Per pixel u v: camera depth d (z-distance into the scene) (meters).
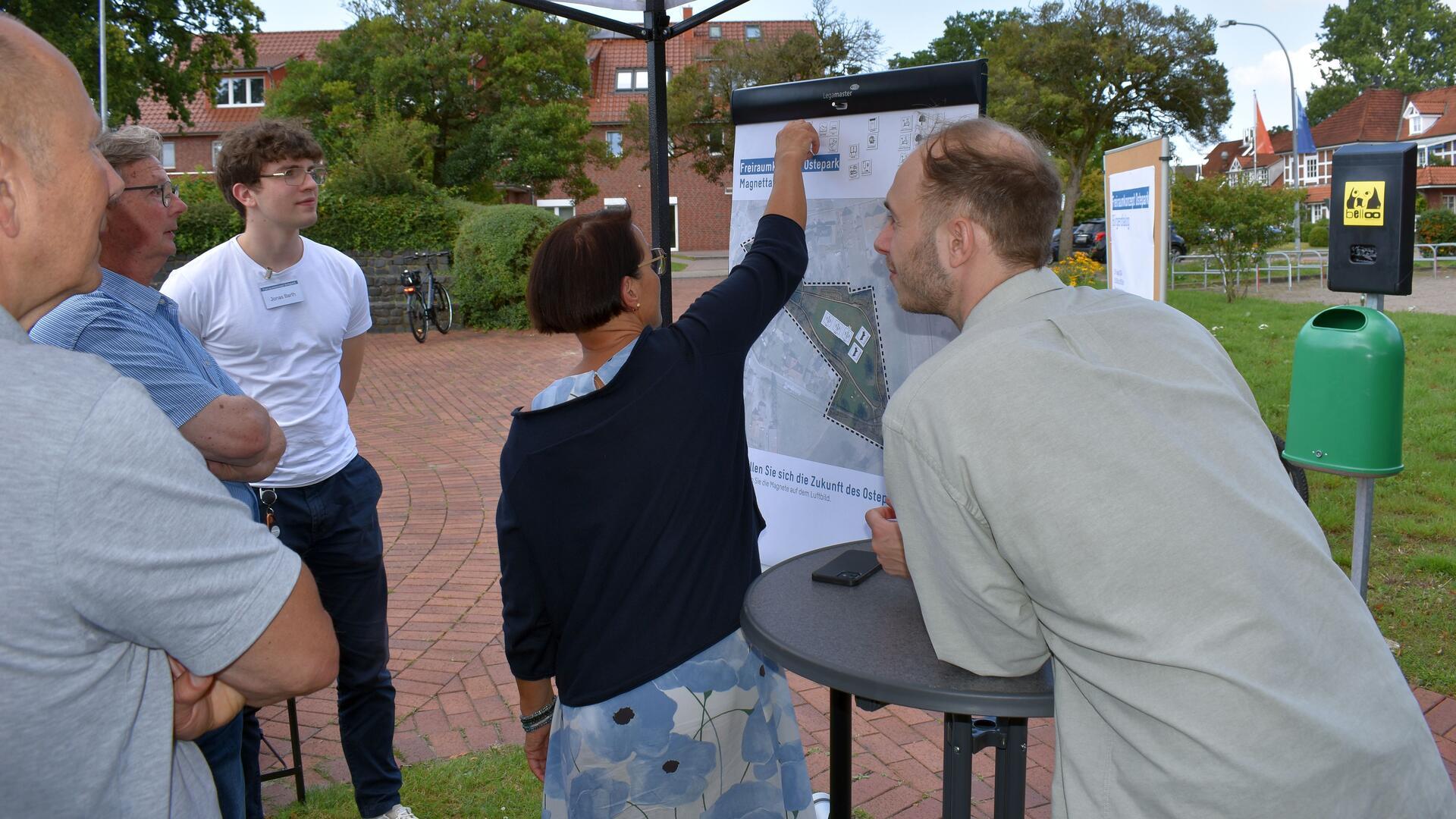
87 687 0.85
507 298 16.14
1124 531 1.08
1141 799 1.10
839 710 1.78
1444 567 4.27
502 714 3.40
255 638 0.92
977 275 1.32
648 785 1.64
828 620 1.48
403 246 16.91
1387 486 5.53
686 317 1.69
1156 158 3.33
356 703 2.59
